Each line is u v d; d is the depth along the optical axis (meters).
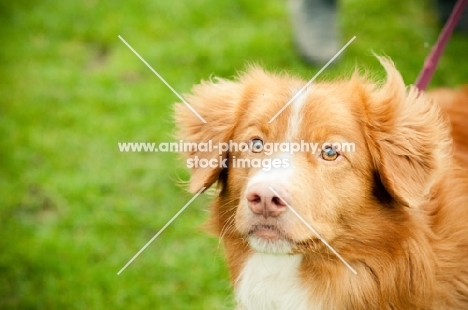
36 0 11.89
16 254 7.18
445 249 4.71
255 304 5.02
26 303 6.67
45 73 10.09
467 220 4.81
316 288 4.77
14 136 8.82
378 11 10.90
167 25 11.00
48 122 9.11
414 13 10.85
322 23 9.69
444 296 4.72
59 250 7.23
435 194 4.84
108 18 11.30
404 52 9.85
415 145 4.61
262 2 11.34
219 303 6.58
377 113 4.64
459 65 9.58
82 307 6.61
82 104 9.39
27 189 8.08
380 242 4.64
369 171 4.62
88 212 7.75
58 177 8.21
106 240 7.37
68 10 11.55
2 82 9.93
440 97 5.95
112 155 8.55
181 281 6.86
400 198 4.45
